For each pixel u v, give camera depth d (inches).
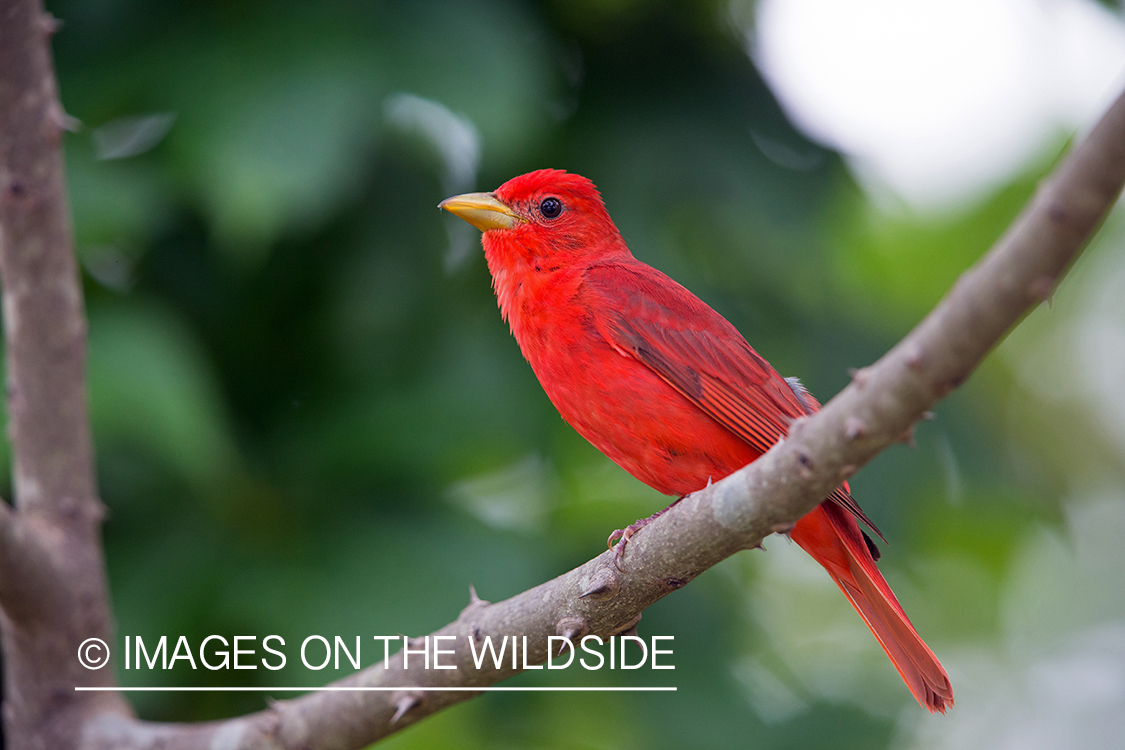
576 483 482.9
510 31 390.6
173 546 384.5
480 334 423.2
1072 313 751.7
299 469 400.8
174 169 371.2
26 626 309.7
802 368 444.8
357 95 368.5
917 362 193.9
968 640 623.8
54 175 307.6
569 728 451.8
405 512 402.3
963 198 568.7
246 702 386.9
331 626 365.4
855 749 456.1
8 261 309.9
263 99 366.9
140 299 371.9
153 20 399.5
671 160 435.2
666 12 457.1
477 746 435.5
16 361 318.0
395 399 407.2
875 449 209.8
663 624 423.2
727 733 410.3
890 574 446.0
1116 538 732.0
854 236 522.0
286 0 386.9
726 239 444.1
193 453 345.4
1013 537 504.7
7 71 296.8
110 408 338.3
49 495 319.9
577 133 443.8
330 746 282.0
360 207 421.7
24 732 317.7
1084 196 166.4
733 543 245.1
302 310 424.5
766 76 457.7
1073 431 685.9
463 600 374.6
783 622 641.0
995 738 678.5
